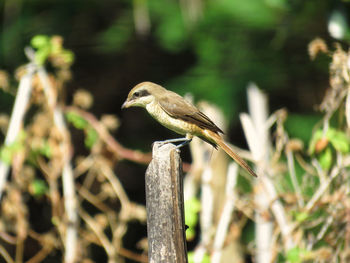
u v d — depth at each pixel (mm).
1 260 11586
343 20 10867
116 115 18594
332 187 9859
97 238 10273
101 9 17766
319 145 9242
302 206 9492
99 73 18422
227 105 15312
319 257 8945
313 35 14922
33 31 17234
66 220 9773
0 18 17484
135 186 18594
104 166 10250
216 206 11547
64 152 9938
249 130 10148
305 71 15992
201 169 10586
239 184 11766
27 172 9883
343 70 9250
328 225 9180
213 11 16047
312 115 16031
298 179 12930
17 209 9750
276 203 9445
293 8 12664
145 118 18562
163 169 6520
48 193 10438
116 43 17250
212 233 9688
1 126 11109
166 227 6453
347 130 9953
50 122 10070
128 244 16719
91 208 14289
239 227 9641
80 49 17703
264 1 15734
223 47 16109
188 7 16469
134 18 17234
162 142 7973
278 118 10406
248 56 15992
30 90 10055
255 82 15734
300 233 9227
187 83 16078
